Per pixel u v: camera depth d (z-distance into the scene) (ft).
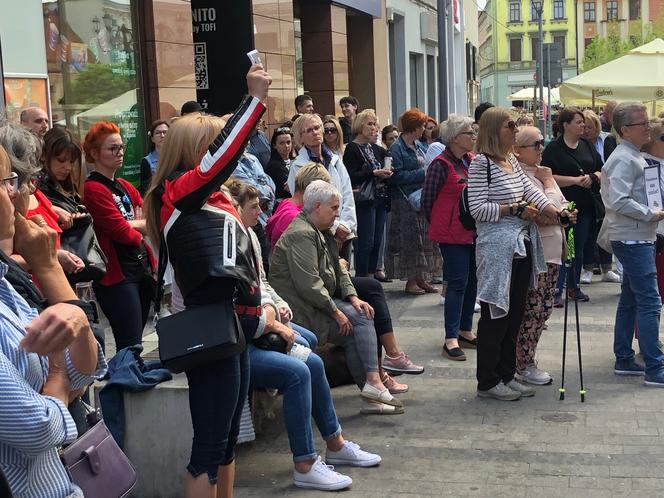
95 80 30.42
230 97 42.04
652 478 16.29
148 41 33.65
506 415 19.93
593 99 50.72
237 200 17.34
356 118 32.45
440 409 20.42
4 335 7.64
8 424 7.27
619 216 21.56
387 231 34.12
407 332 27.73
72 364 8.27
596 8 315.78
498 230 20.20
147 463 15.52
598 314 29.68
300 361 16.11
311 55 54.75
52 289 8.89
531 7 314.35
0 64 22.48
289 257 18.57
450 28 72.54
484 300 20.40
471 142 23.88
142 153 33.55
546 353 24.93
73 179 18.04
